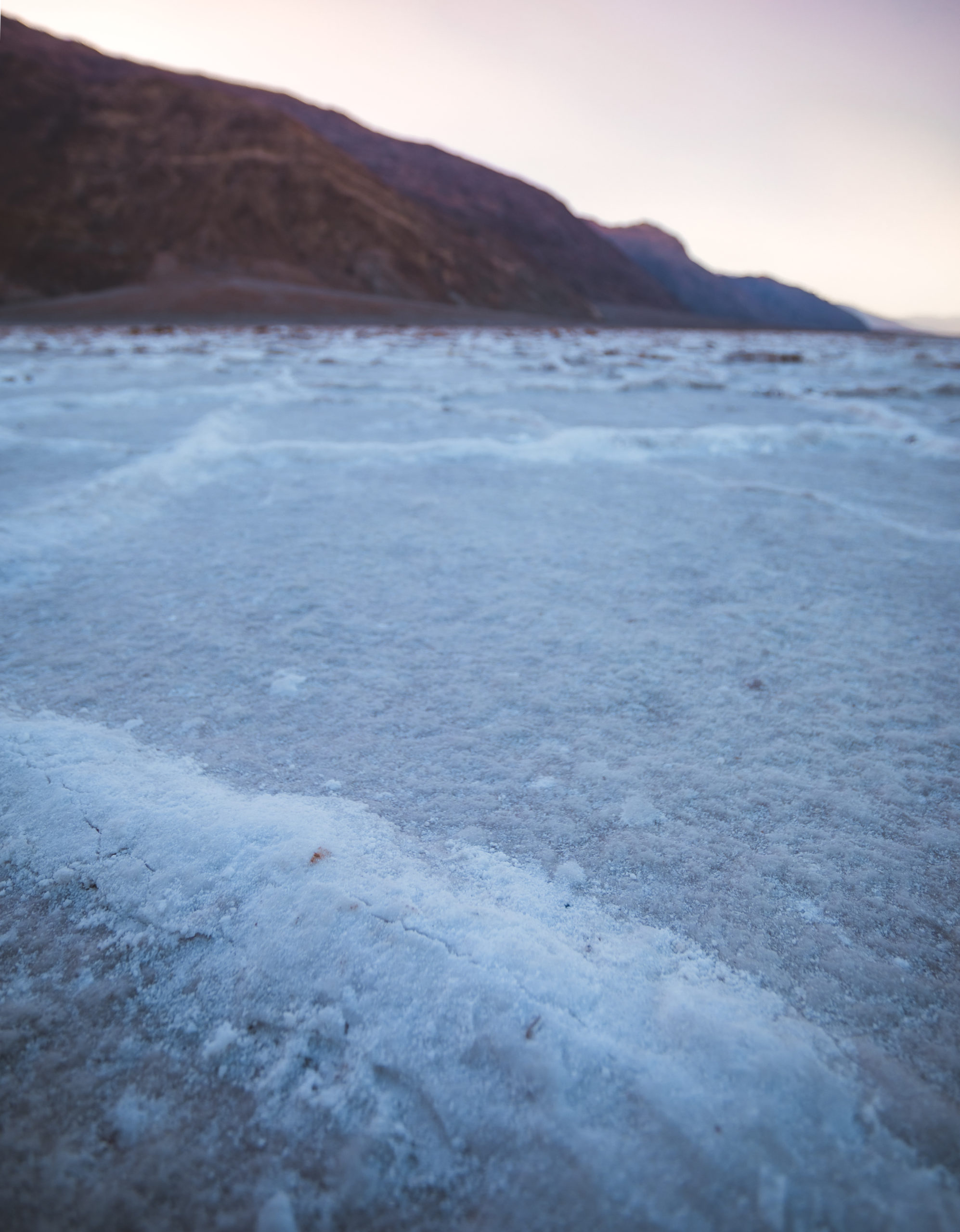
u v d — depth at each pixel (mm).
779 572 2654
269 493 3623
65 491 3488
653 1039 922
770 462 4547
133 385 7699
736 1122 816
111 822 1308
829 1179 776
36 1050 954
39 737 1555
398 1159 817
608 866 1238
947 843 1298
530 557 2775
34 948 1096
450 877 1203
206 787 1414
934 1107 855
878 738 1609
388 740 1596
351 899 1111
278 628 2154
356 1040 933
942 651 2039
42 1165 825
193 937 1095
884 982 1032
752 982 1025
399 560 2725
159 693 1782
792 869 1234
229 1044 952
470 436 5086
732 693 1801
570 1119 827
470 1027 929
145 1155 836
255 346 12734
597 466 4328
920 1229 739
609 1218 747
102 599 2355
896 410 6801
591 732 1626
